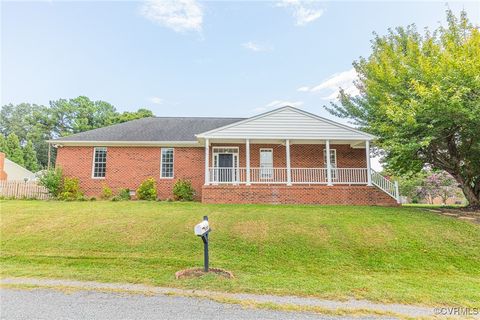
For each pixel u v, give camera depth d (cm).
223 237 875
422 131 1290
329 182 1516
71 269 653
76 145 1727
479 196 1414
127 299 479
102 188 1688
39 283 558
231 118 2162
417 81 1228
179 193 1617
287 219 1038
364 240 862
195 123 2034
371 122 1616
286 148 1595
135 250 785
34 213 1113
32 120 5359
